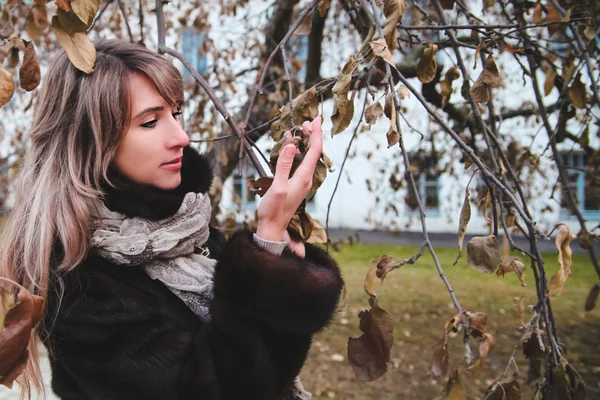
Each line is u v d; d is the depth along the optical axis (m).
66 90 1.05
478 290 6.52
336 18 4.29
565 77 2.00
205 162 1.24
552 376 1.41
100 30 3.86
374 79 2.54
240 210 3.27
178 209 1.09
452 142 4.64
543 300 1.29
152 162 1.07
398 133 1.09
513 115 3.48
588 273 7.47
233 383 0.97
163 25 1.76
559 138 2.27
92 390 0.96
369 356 1.11
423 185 5.39
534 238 1.21
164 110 1.08
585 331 4.86
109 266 1.02
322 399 3.54
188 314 1.05
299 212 1.22
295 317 1.01
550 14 1.91
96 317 0.96
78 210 0.99
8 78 1.10
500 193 1.56
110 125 1.02
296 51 4.32
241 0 3.74
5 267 1.08
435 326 5.10
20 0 2.52
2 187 3.03
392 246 9.80
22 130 3.86
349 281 7.00
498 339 4.65
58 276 0.99
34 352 1.11
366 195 11.20
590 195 2.52
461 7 1.76
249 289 1.00
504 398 1.24
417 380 3.83
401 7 1.17
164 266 1.06
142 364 0.94
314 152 1.08
